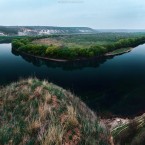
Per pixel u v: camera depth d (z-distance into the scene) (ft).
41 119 32.19
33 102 37.22
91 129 32.48
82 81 193.67
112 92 152.15
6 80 192.85
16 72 236.63
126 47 509.76
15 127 31.30
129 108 115.03
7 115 35.35
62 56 352.08
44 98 37.96
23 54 411.54
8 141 28.60
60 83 188.24
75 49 365.61
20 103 37.91
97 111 110.83
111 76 211.61
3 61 323.57
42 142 27.40
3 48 538.88
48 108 34.47
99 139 31.76
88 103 126.93
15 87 45.03
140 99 131.75
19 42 488.44
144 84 172.45
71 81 195.11
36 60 345.31
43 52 377.30
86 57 358.02
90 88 167.53
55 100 38.11
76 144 28.58
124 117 101.30
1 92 44.14
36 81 46.70
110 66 277.64
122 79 195.42
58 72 244.63
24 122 32.50
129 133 44.16
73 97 45.50
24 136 29.40
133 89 157.48
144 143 38.73
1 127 31.94
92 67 276.82
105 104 123.85
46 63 319.68
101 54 385.09
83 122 33.32
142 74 216.13
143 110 111.55
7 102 39.19
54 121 31.60
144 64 285.02
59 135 28.22
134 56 376.68
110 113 106.93
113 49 439.63
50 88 42.78
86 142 29.01
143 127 42.86
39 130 30.27
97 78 204.74
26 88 42.22
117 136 45.78
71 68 275.39
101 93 151.02
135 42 605.31
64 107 36.29
